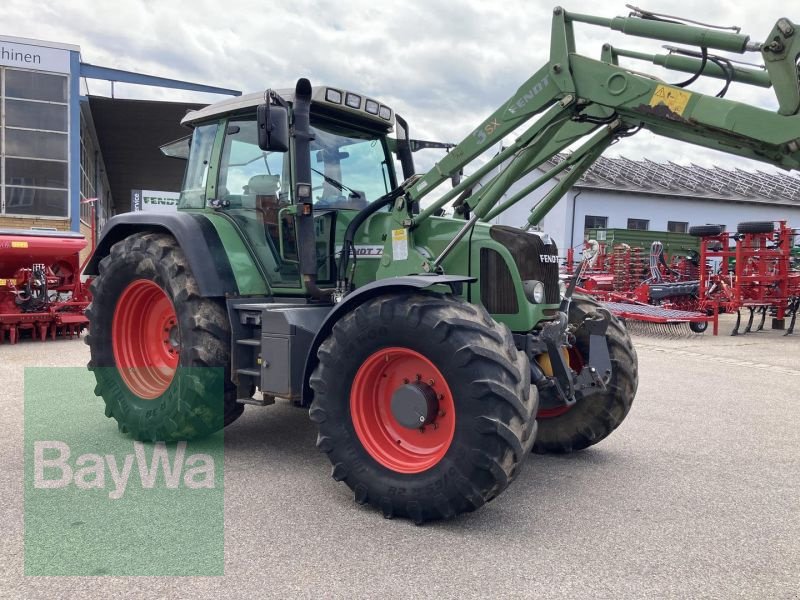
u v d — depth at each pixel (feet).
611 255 53.93
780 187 105.09
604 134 12.92
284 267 14.11
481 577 8.48
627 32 11.14
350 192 14.92
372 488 10.49
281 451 13.97
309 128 13.58
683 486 12.28
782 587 8.36
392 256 13.14
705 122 10.43
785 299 39.63
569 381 12.03
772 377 24.48
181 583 8.17
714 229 38.52
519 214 60.90
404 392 10.55
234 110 14.76
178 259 14.02
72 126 57.57
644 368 26.22
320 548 9.27
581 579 8.47
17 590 7.94
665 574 8.66
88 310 15.57
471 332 9.97
